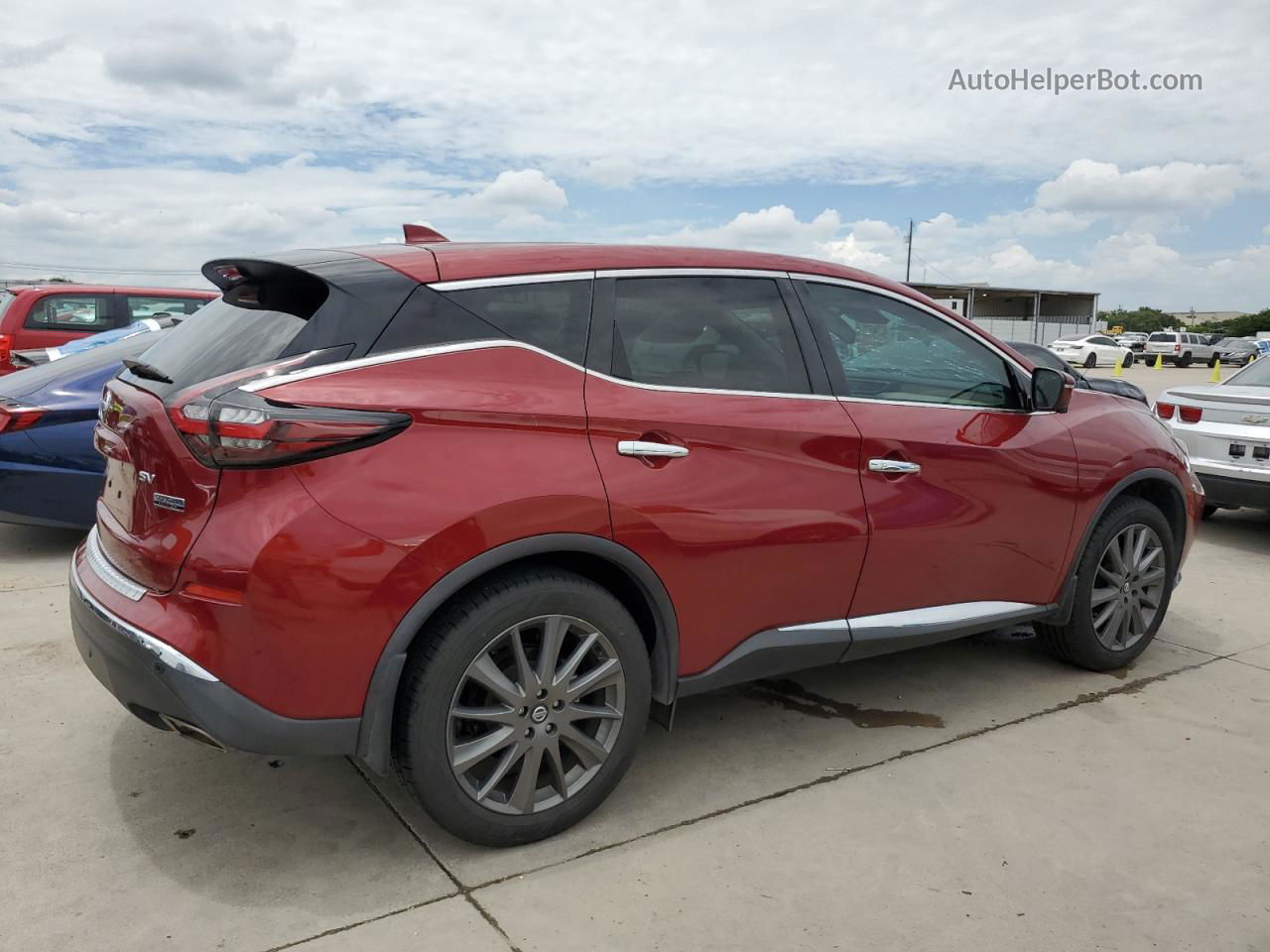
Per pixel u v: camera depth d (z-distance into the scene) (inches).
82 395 215.8
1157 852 106.7
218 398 89.1
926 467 129.2
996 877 101.3
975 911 95.3
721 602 112.9
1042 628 161.9
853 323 129.5
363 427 90.3
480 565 95.0
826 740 134.0
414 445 93.0
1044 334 2025.1
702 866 102.2
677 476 107.3
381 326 95.7
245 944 88.2
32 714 136.4
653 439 106.6
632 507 103.4
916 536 128.2
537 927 91.4
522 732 101.3
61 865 100.3
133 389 104.2
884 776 123.1
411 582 91.7
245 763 123.3
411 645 97.2
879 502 124.3
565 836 107.5
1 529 251.6
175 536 91.5
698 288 117.0
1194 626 189.8
